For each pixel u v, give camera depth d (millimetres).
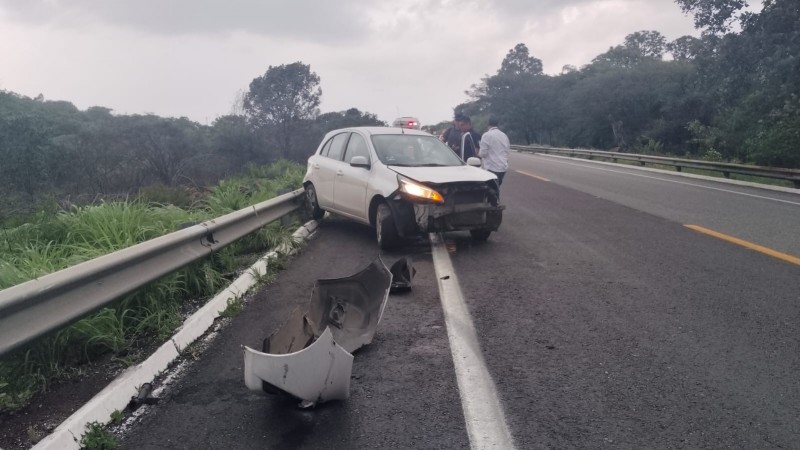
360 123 40188
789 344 4938
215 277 6742
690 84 47438
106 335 4812
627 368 4562
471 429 3734
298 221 10773
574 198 14633
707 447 3479
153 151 22125
